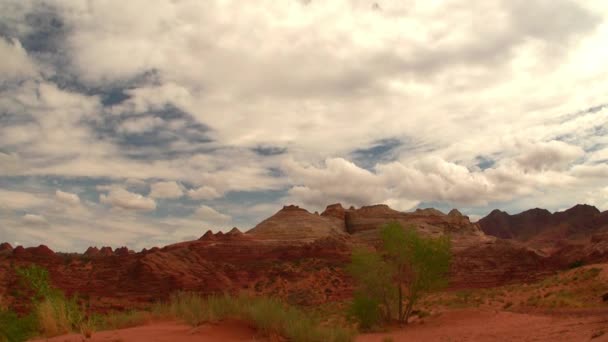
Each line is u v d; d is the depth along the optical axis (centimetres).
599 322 2159
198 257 9688
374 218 14862
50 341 1488
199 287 8369
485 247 10612
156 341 1473
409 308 3531
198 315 1880
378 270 3522
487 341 2059
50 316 1678
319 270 9575
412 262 3553
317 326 1845
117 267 8669
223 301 1947
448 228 14438
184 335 1603
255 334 1697
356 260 3566
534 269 9481
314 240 11569
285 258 10550
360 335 2845
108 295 7675
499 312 3369
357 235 13550
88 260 8775
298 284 8912
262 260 10538
